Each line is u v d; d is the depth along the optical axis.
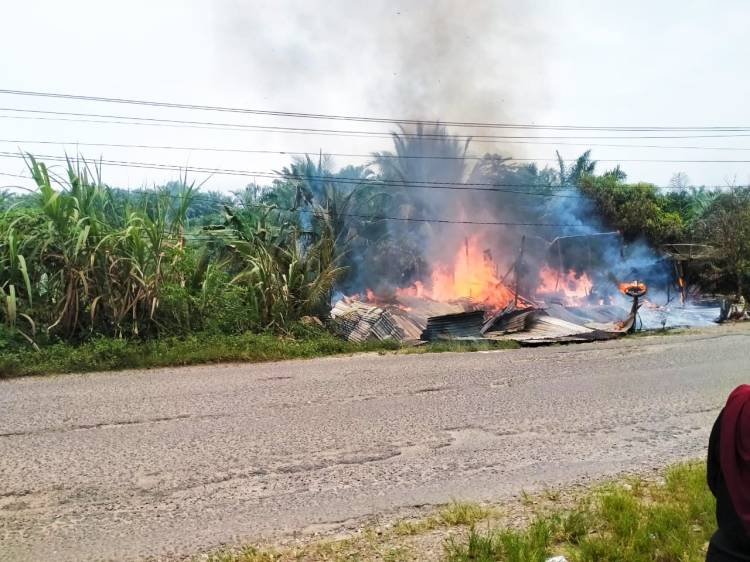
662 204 41.34
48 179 13.42
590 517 4.96
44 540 4.76
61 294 13.31
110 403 9.12
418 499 5.64
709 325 24.25
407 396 9.73
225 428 7.79
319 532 4.93
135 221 14.62
